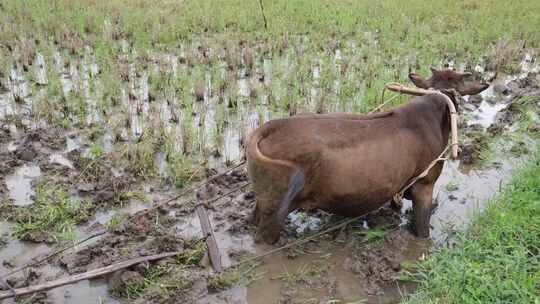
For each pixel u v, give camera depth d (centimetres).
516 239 533
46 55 1038
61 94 864
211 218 591
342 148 508
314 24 1316
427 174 566
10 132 769
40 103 823
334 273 522
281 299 486
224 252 542
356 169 512
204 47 1120
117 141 746
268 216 532
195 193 635
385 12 1417
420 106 566
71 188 632
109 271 483
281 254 543
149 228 566
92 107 855
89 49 1121
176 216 593
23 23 1229
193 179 665
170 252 523
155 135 761
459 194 662
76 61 1041
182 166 676
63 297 478
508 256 496
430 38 1241
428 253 557
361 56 1106
